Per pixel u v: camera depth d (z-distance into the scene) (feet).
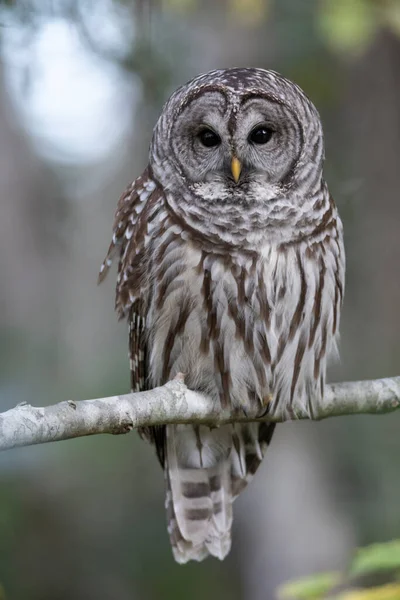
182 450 31.94
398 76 49.96
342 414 30.71
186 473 32.19
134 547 51.31
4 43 34.73
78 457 50.26
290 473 50.21
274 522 50.21
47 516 49.88
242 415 29.84
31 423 22.33
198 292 28.71
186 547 32.27
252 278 28.63
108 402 24.21
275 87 29.60
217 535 32.19
